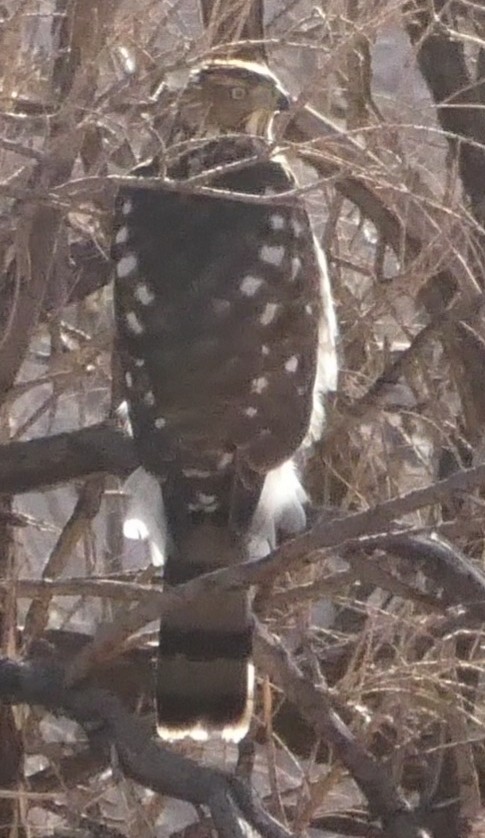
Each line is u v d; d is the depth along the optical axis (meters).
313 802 7.58
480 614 7.09
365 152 6.87
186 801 6.55
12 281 7.80
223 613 6.86
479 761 8.28
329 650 8.43
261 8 8.09
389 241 8.32
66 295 8.30
